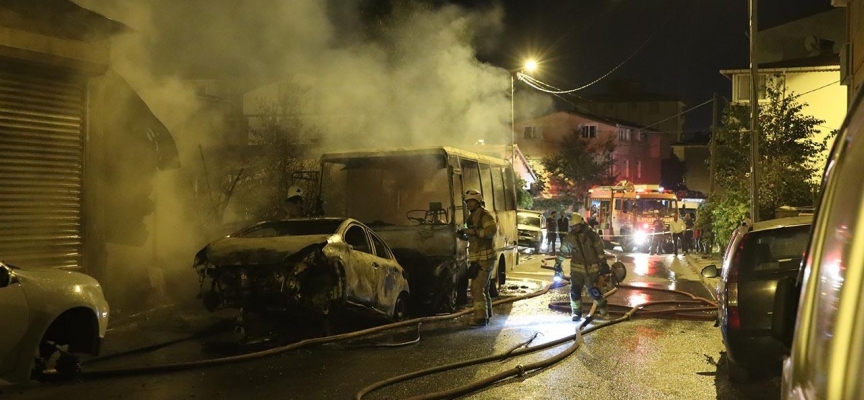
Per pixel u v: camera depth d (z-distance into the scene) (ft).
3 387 22.47
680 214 111.14
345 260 30.55
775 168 74.23
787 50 126.52
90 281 23.30
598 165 172.14
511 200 54.60
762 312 22.61
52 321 21.17
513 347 29.84
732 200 75.20
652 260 80.89
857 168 6.88
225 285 29.99
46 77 33.30
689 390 23.38
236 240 30.73
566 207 162.61
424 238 38.83
